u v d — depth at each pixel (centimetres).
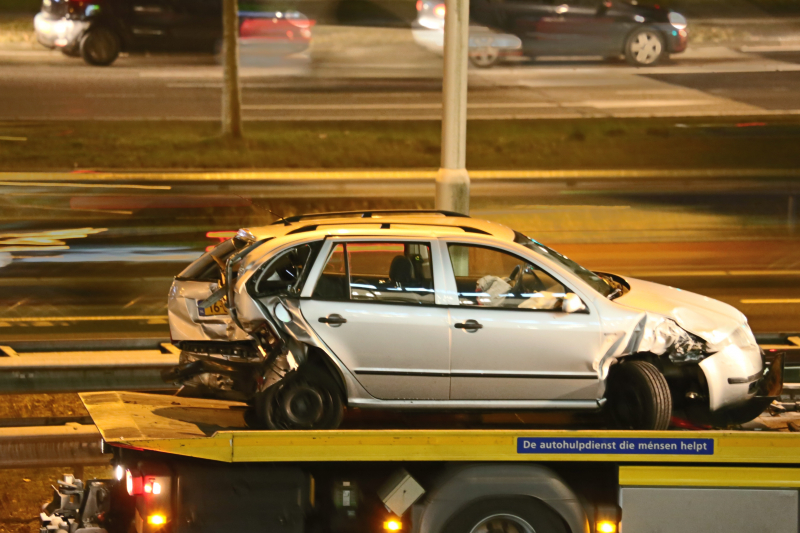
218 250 3127
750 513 2497
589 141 8888
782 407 3192
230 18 8475
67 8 10856
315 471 2534
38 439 2880
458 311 2745
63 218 6762
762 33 12581
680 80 10938
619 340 2778
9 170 7581
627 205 7362
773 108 10038
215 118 9362
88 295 5175
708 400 2853
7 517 2947
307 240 2756
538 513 2492
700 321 2825
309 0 12550
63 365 3172
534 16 10919
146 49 11088
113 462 2688
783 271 5844
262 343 2814
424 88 10750
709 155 8562
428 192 7262
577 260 5938
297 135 8862
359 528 2538
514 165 8194
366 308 2723
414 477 2497
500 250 2812
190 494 2472
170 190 7194
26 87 10138
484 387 2752
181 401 3136
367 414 3075
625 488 2492
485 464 2478
